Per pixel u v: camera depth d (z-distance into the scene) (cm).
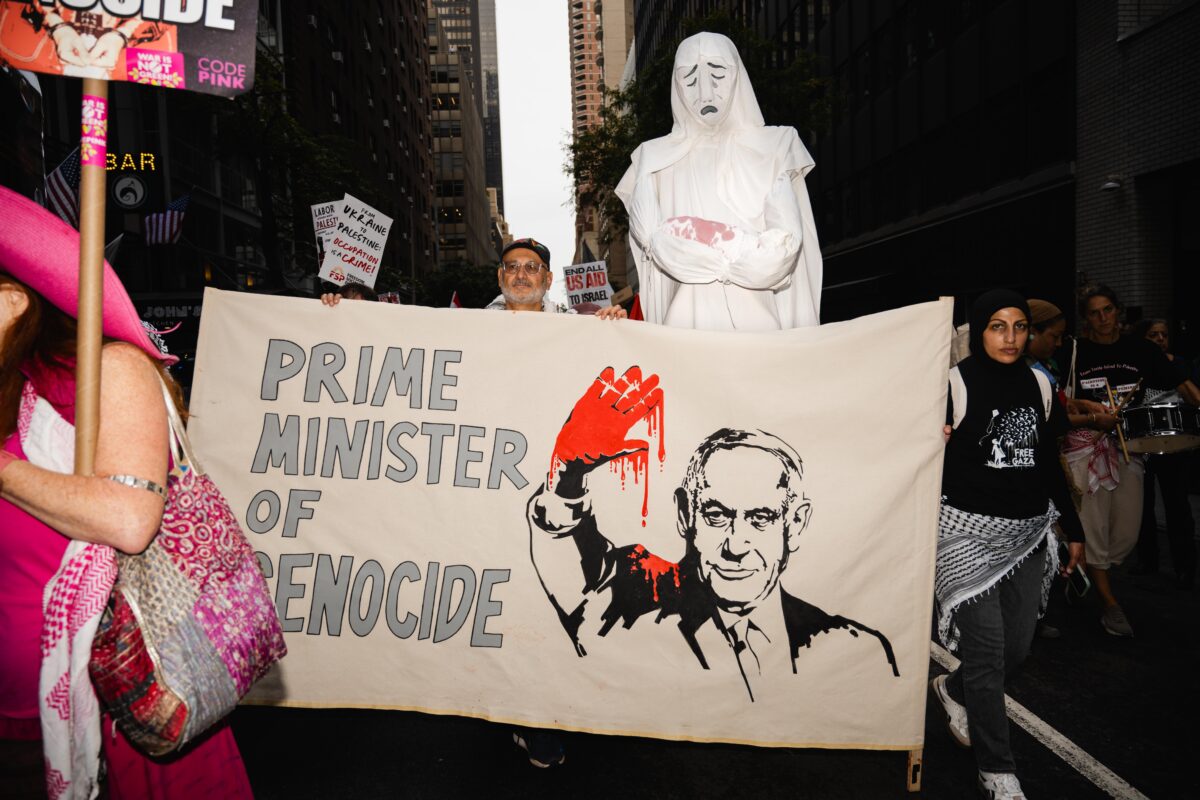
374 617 289
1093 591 547
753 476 284
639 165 396
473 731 341
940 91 1816
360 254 856
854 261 2341
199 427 297
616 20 11269
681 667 281
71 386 162
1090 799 285
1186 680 392
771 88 1905
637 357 295
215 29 166
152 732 155
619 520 288
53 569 158
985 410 294
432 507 293
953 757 321
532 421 296
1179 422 459
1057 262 1377
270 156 2034
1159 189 1159
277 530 293
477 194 12162
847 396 284
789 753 323
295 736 336
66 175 1059
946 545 297
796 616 279
